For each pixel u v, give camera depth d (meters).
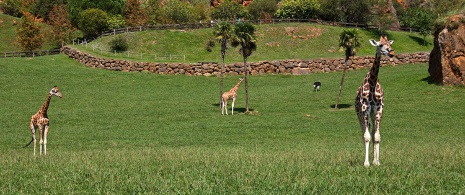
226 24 51.25
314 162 19.23
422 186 14.45
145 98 55.03
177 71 69.00
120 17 91.88
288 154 23.09
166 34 82.88
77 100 53.56
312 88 59.28
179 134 38.28
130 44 80.00
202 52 79.62
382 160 19.53
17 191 15.10
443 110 45.88
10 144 34.75
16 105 50.41
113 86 61.62
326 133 38.38
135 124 42.53
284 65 70.56
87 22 88.88
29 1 120.50
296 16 100.38
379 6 103.50
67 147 33.16
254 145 32.84
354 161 19.34
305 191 14.19
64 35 89.75
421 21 91.62
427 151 23.22
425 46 88.88
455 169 17.41
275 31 86.06
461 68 52.34
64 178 16.84
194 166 18.88
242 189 14.57
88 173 17.69
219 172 17.23
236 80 67.12
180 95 57.09
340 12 99.50
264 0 110.88
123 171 17.94
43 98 54.22
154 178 16.36
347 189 14.46
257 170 17.14
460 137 35.19
